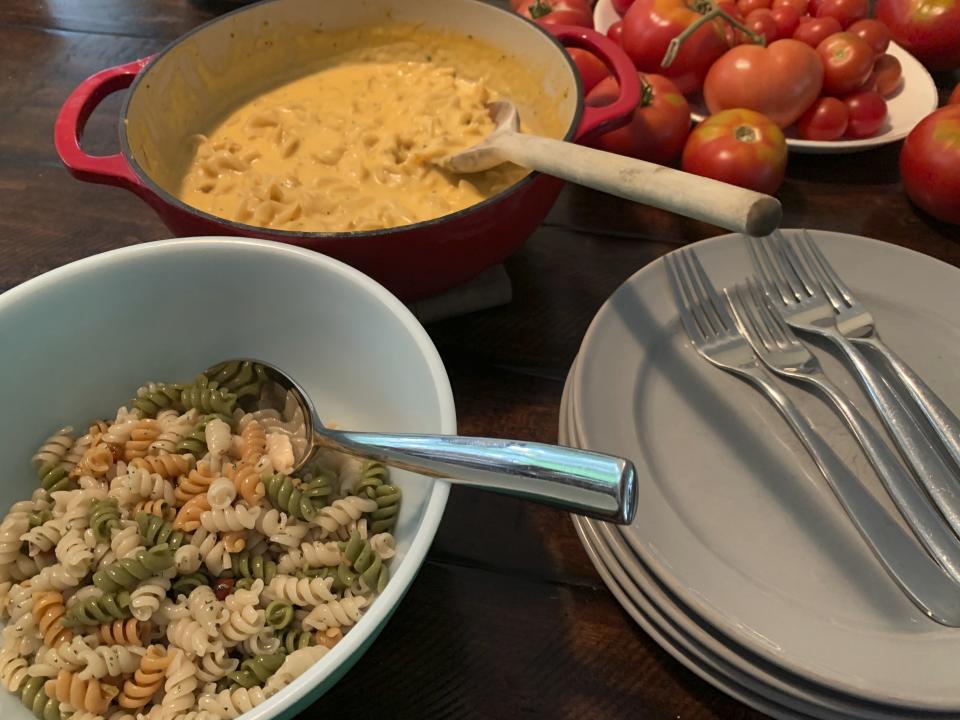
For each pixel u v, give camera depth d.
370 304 0.75
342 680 0.69
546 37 1.08
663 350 0.88
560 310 1.03
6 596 0.67
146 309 0.80
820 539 0.71
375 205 1.01
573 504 0.53
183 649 0.63
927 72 1.39
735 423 0.81
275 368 0.82
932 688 0.58
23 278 1.08
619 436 0.78
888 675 0.59
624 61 1.03
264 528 0.69
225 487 0.70
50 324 0.75
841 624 0.64
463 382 0.94
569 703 0.68
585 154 0.77
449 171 1.04
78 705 0.60
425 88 1.20
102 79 1.00
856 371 0.83
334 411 0.86
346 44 1.26
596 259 1.10
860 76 1.25
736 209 0.60
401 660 0.70
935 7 1.38
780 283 0.93
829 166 1.26
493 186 1.04
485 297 1.01
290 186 1.03
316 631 0.67
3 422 0.74
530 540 0.79
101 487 0.73
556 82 1.08
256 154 1.10
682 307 0.90
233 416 0.81
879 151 1.29
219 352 0.85
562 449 0.54
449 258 0.85
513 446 0.57
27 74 1.46
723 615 0.63
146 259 0.77
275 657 0.63
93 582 0.66
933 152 1.08
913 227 1.15
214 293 0.81
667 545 0.68
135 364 0.83
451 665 0.70
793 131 1.33
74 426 0.80
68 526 0.69
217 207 1.01
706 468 0.77
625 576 0.68
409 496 0.72
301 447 0.77
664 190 0.67
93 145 1.30
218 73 1.16
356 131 1.11
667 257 0.94
